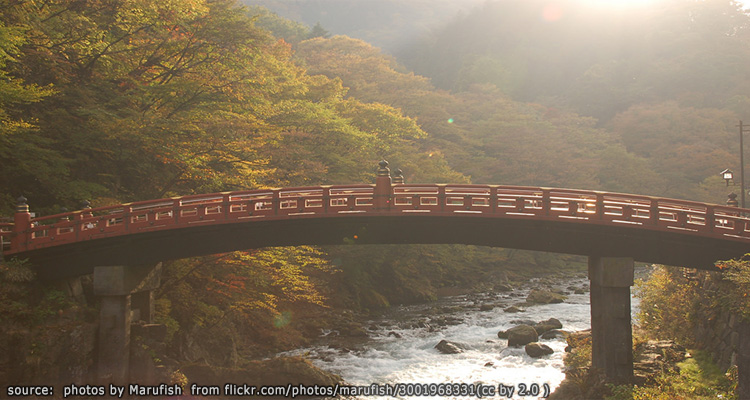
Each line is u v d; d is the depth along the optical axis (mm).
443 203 21016
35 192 26094
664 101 109625
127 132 24969
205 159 27766
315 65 83438
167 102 30438
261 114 36000
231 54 31547
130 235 21016
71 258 21344
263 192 21125
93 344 20359
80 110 25844
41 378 18531
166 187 28438
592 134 92875
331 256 43531
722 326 22188
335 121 42281
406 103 80750
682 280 27125
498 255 62938
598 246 21266
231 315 28781
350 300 41500
